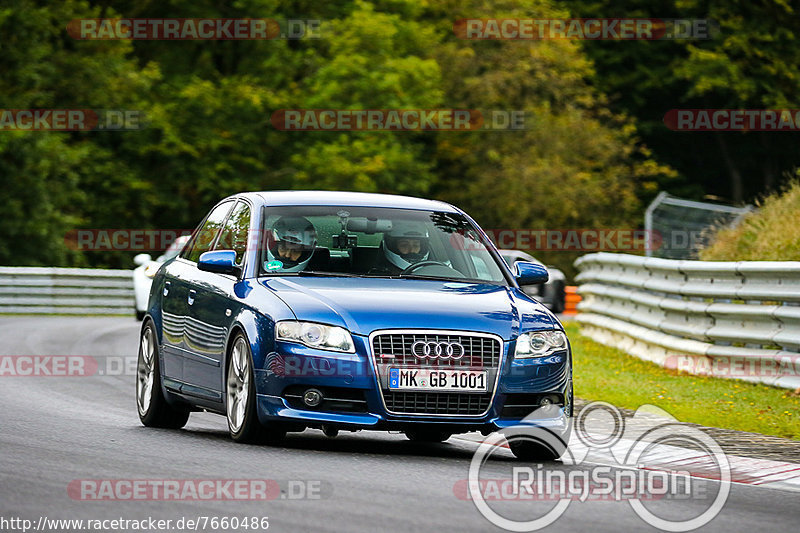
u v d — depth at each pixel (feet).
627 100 617.21
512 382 95.25
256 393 96.12
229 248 109.40
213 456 90.17
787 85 572.10
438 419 93.76
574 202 533.14
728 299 168.14
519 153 554.46
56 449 92.17
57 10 497.46
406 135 528.63
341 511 69.46
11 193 456.04
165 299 115.96
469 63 551.59
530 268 110.11
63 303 364.79
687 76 566.77
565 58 549.95
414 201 113.29
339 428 93.91
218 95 506.48
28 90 475.31
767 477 88.99
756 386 149.38
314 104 493.77
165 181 508.12
